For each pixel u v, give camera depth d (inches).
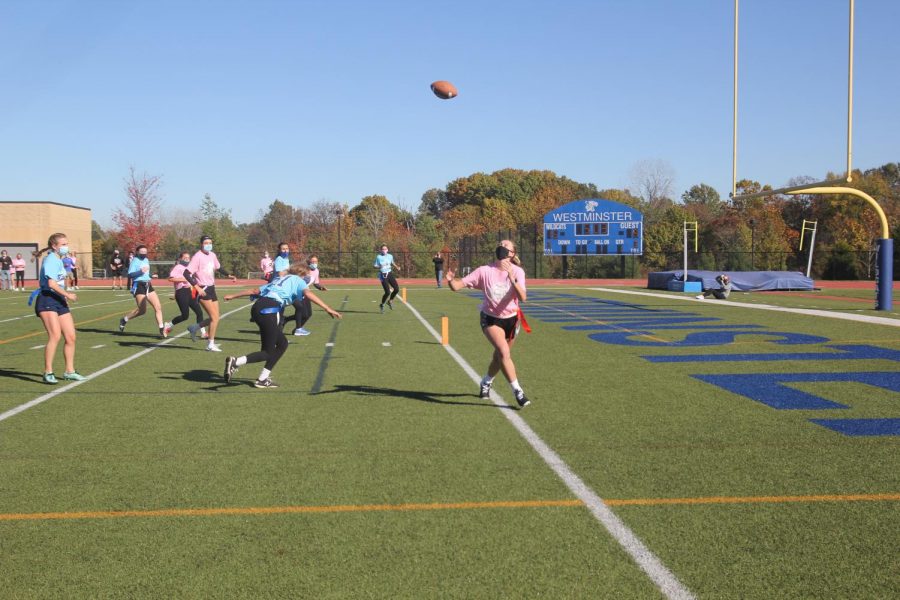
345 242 2224.4
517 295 306.3
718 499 194.9
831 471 219.8
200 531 173.3
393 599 138.8
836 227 2395.4
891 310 839.1
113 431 270.1
